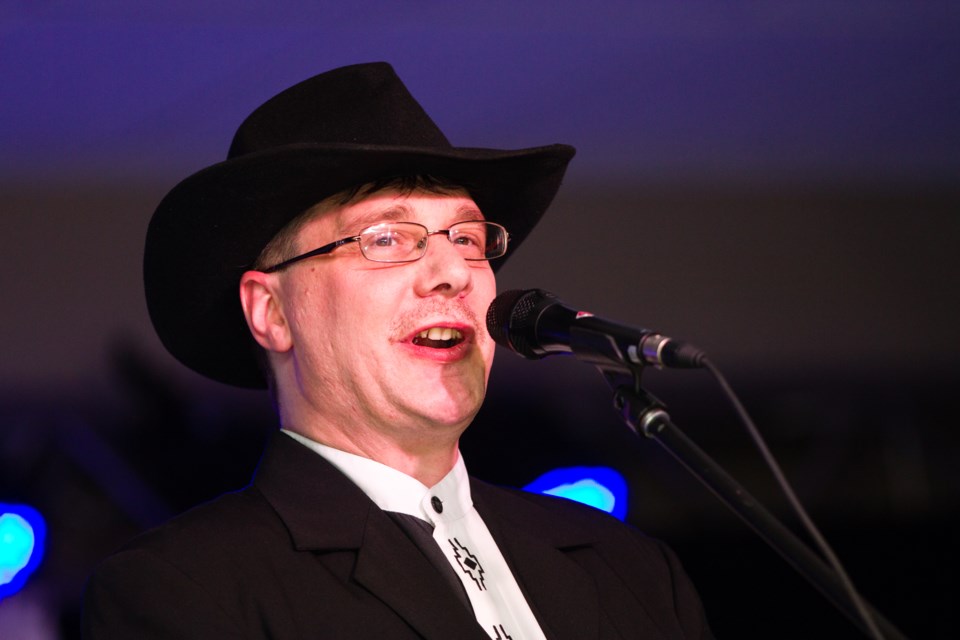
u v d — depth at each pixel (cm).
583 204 2402
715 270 2484
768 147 2498
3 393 1961
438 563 607
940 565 1986
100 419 1747
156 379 1705
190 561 568
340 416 632
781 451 2186
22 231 1997
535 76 2220
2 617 1411
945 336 2614
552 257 2388
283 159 602
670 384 2292
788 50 2422
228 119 2044
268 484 627
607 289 2406
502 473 1972
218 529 591
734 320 2503
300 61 2023
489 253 662
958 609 1842
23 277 1997
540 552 650
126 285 2036
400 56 2098
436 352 625
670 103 2406
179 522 603
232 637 543
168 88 1988
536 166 679
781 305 2536
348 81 662
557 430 2002
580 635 620
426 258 626
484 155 619
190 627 543
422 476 638
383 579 579
